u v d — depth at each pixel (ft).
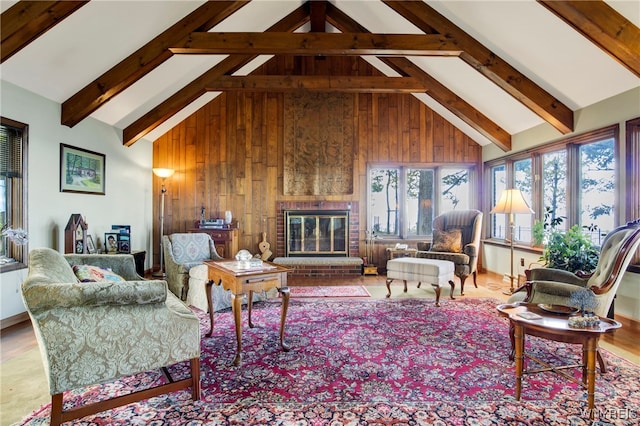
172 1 11.19
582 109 12.40
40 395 6.47
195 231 18.07
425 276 12.86
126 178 17.02
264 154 19.60
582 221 12.94
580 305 6.74
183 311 6.70
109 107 14.55
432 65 15.26
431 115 19.60
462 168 20.04
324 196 19.61
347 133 19.58
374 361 7.95
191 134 19.54
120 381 7.00
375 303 12.83
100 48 11.32
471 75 14.42
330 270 18.65
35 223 11.51
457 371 7.48
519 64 12.30
